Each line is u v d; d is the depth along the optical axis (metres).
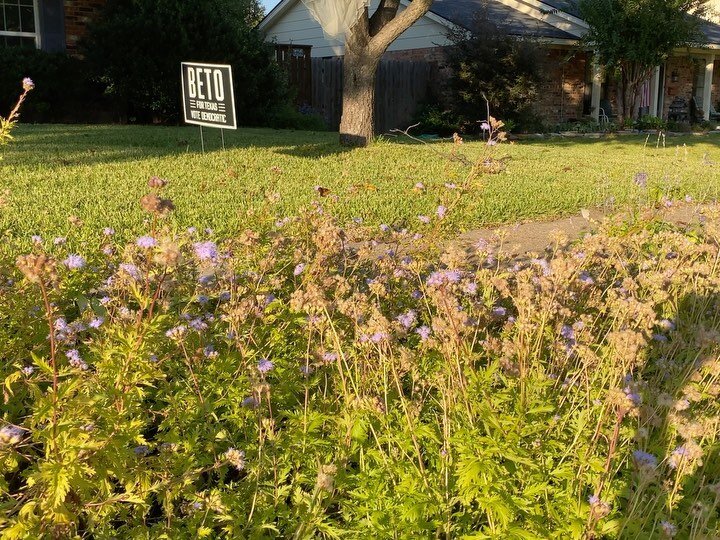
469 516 2.42
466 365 2.78
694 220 7.46
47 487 1.98
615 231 4.93
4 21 14.97
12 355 3.00
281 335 3.22
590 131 21.56
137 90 15.34
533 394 2.71
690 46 22.83
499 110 19.73
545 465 2.54
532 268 3.92
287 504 2.62
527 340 2.89
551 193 8.90
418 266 4.03
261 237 4.05
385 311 3.70
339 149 12.16
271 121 17.75
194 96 9.83
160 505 2.66
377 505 2.42
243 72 16.42
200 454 2.64
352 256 4.63
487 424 2.48
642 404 2.67
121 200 6.96
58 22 15.31
